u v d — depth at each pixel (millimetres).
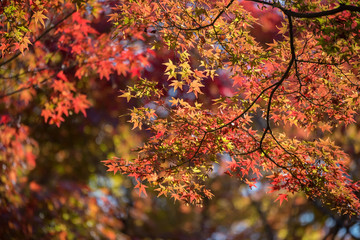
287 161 4234
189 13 3902
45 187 9938
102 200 10516
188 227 15391
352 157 7887
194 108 4172
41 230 8742
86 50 4996
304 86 4109
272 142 4234
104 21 5758
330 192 4250
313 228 12008
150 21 4023
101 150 11398
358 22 3398
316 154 4180
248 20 3846
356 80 4043
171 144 4215
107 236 9930
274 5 3572
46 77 5754
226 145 4137
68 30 5109
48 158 11312
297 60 3789
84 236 9508
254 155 4301
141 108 4285
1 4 4098
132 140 10484
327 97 4070
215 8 3840
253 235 15242
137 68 4906
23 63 6055
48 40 5559
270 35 6449
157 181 4332
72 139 10953
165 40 3975
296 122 4332
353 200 4250
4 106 7754
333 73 3990
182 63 4102
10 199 7859
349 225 9648
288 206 12094
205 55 4094
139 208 13227
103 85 8016
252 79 4105
